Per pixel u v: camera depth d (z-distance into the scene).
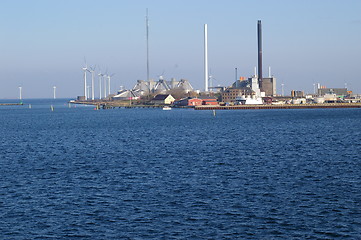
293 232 46.22
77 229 47.97
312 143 116.19
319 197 57.88
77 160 92.19
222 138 134.75
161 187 64.81
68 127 199.12
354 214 50.91
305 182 66.56
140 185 66.25
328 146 108.94
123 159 92.50
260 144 116.38
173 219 50.38
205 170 77.81
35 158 96.62
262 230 46.91
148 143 123.75
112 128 187.12
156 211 53.19
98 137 146.62
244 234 46.00
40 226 48.94
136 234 46.44
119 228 48.06
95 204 56.44
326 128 165.00
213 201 56.91
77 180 70.69
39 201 58.12
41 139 143.25
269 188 63.12
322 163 82.94
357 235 45.19
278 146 111.00
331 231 46.25
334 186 63.69
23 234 46.81
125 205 55.78
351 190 61.22
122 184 67.12
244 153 98.81
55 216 52.00
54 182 69.38
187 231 46.97
